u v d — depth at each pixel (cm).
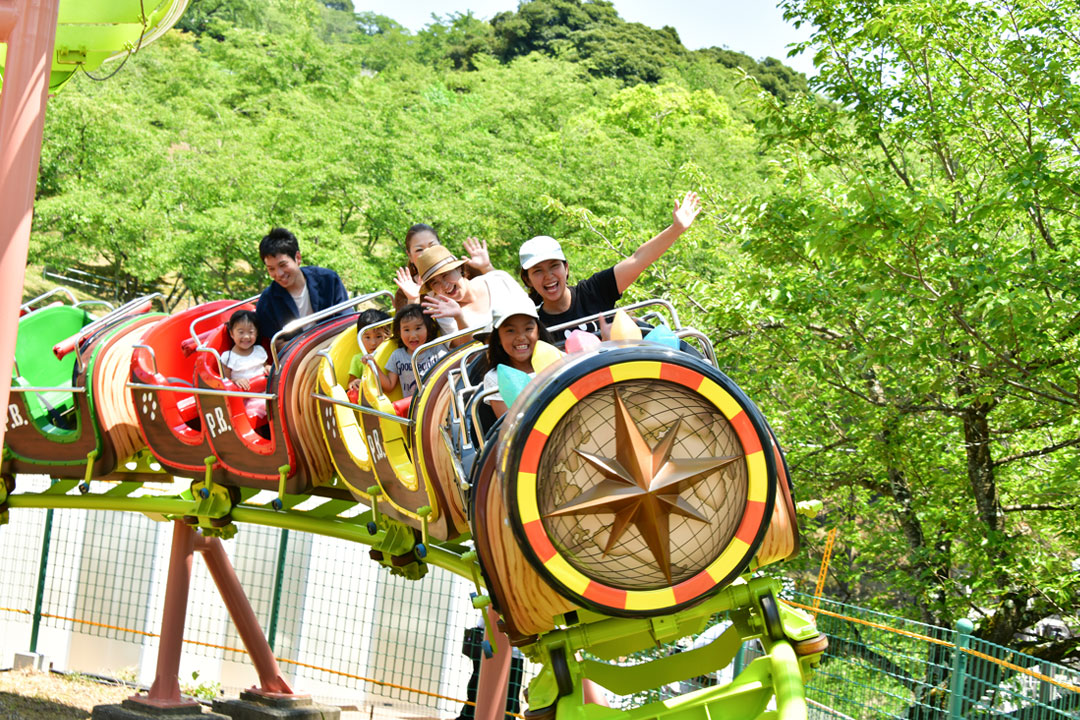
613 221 1538
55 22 482
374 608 1011
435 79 4262
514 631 375
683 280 1248
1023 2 962
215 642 1086
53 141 2698
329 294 723
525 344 429
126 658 1095
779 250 927
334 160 2705
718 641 420
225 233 2506
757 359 1162
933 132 1052
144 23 752
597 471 344
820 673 711
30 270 2877
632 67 5947
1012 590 1075
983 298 765
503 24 6619
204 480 684
